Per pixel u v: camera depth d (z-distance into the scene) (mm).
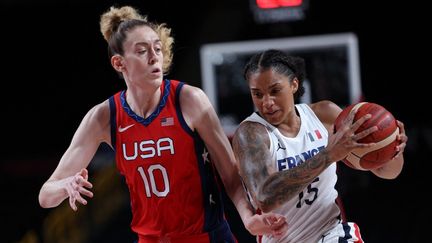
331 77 21547
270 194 6758
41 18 31875
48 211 23703
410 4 29875
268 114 7262
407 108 30812
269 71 7129
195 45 29734
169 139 7691
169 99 7758
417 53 30391
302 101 21188
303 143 7445
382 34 30234
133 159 7793
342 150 6484
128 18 7922
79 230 21047
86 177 7156
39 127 33281
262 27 28844
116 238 20844
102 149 27234
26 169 29516
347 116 6930
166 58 8086
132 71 7570
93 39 32250
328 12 28562
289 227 7555
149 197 7812
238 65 22891
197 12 29938
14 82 33094
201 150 7789
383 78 30750
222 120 22766
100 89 32875
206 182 7824
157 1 29859
